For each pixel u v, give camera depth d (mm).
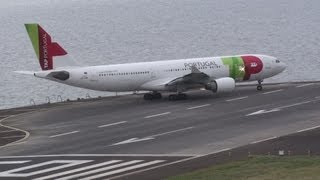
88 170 166625
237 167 157625
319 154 169750
